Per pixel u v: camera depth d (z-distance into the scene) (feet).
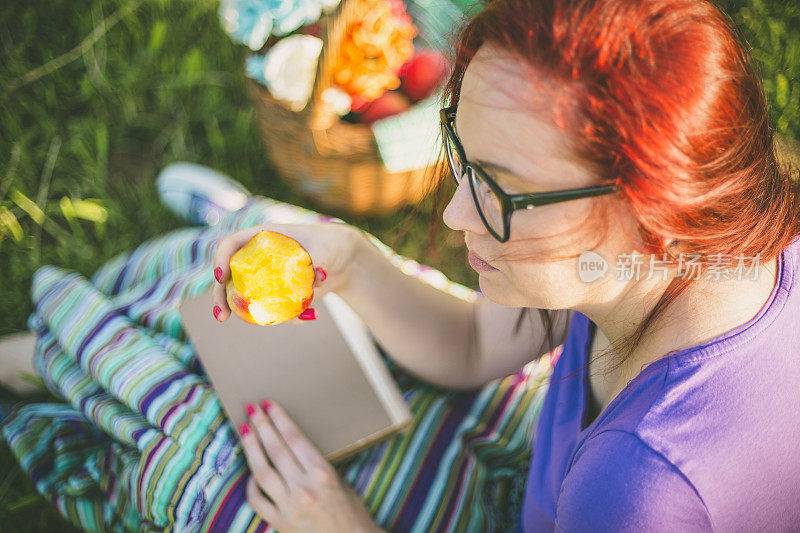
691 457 2.21
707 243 2.16
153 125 7.36
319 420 4.17
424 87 6.48
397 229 7.04
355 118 6.44
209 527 4.09
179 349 4.73
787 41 6.73
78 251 6.72
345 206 6.81
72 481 4.61
